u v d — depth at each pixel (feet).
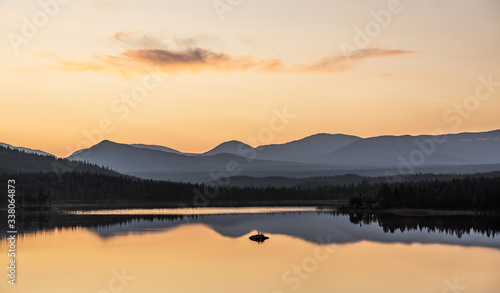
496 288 228.43
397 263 283.79
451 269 266.57
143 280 248.32
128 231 455.63
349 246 349.41
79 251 334.24
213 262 291.99
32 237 410.72
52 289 233.96
